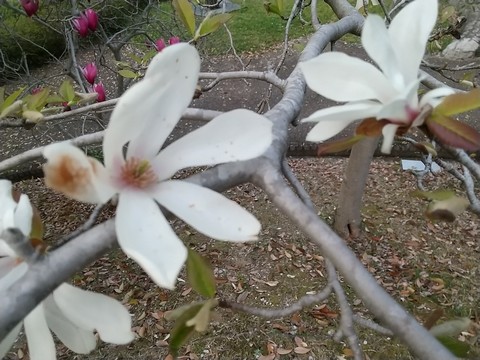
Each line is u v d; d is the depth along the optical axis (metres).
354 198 1.19
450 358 0.16
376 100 0.21
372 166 1.54
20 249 0.17
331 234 0.19
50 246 0.22
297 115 0.28
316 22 0.56
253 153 0.20
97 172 0.18
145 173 0.19
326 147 0.21
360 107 0.19
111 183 0.19
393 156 1.56
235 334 1.01
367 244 1.25
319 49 0.42
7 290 0.17
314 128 0.21
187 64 0.19
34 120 0.39
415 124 0.20
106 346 0.99
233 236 0.18
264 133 0.20
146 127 0.20
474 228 1.29
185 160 0.20
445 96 0.20
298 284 1.12
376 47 0.20
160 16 1.75
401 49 0.20
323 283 1.12
